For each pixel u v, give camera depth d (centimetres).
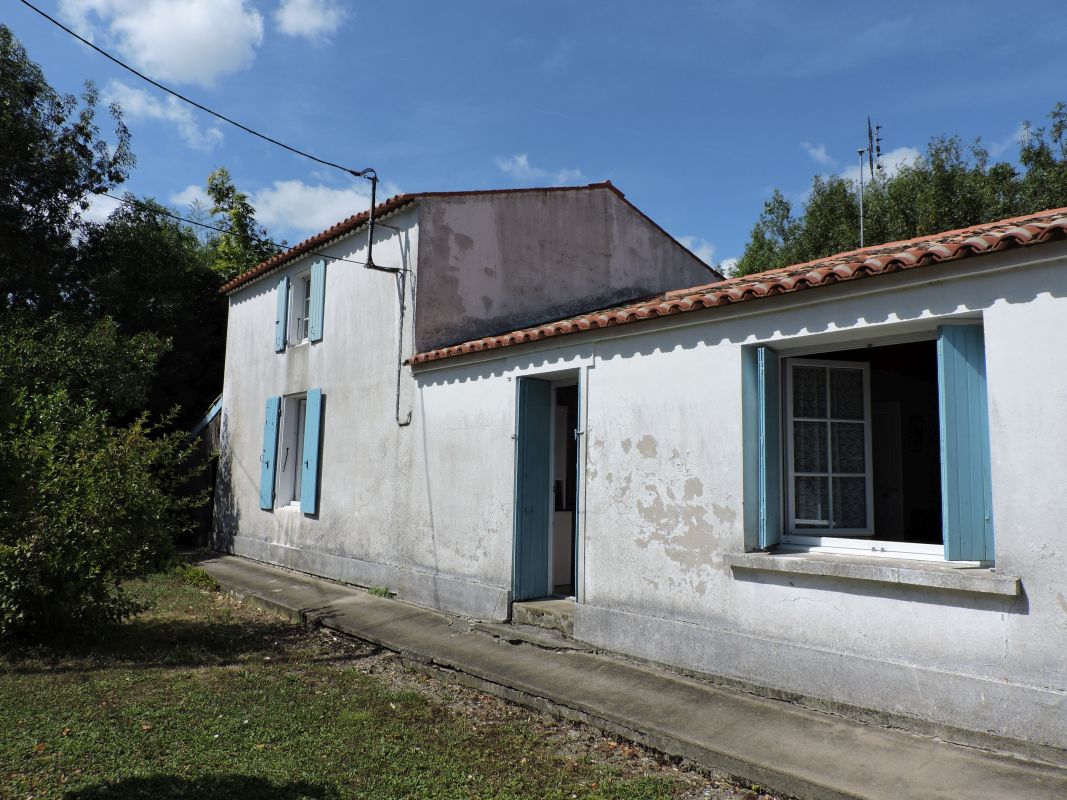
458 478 806
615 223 1080
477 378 796
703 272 1210
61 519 638
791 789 392
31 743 445
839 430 569
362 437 971
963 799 360
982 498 440
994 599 414
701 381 577
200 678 591
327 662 659
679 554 577
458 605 772
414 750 457
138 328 1531
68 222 1480
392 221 941
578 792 404
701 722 470
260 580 1006
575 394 844
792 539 545
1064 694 386
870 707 457
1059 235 393
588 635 635
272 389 1203
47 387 1162
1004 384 421
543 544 751
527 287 975
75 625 662
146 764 421
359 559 948
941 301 450
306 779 408
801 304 513
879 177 2108
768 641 513
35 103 1414
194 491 1428
